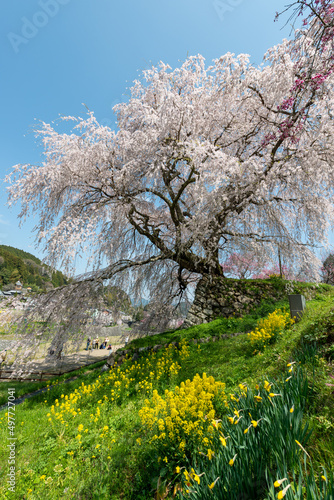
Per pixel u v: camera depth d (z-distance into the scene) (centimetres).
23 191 832
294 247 913
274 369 368
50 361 990
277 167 793
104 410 555
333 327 354
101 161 888
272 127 830
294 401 212
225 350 684
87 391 676
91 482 323
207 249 967
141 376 693
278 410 202
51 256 782
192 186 881
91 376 938
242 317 942
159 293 1377
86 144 876
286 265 967
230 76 790
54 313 964
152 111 888
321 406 224
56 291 986
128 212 995
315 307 689
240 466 172
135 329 1479
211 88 945
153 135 845
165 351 809
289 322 642
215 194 753
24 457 439
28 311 944
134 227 1199
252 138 1056
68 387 862
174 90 982
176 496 230
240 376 475
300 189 880
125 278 1191
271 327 609
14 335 912
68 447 433
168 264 1360
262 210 916
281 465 162
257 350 571
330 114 621
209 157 779
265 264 936
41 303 950
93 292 998
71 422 543
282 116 793
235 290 1059
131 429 425
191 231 914
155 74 980
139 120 1001
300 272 923
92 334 1003
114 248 1050
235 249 1016
